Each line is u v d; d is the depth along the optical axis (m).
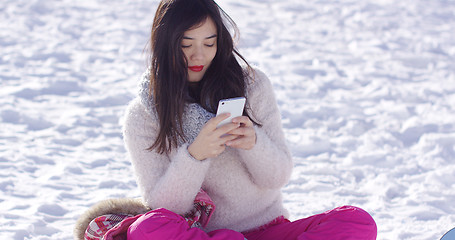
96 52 8.52
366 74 8.17
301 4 13.91
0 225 3.13
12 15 10.42
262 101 2.45
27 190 3.75
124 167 4.40
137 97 2.40
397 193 4.06
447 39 10.89
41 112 5.67
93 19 10.76
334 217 2.18
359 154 4.91
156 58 2.29
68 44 8.85
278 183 2.40
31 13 10.74
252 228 2.48
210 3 2.24
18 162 4.29
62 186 3.87
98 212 2.30
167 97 2.28
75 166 4.29
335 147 5.16
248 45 9.50
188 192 2.25
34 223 3.19
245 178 2.44
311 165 4.63
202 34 2.23
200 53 2.24
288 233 2.35
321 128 5.70
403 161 4.79
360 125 5.76
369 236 2.15
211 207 2.35
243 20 11.58
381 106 6.57
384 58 9.27
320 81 7.64
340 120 5.93
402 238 3.20
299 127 5.73
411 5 14.48
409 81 7.91
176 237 2.03
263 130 2.46
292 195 3.95
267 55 8.95
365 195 4.02
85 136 5.10
